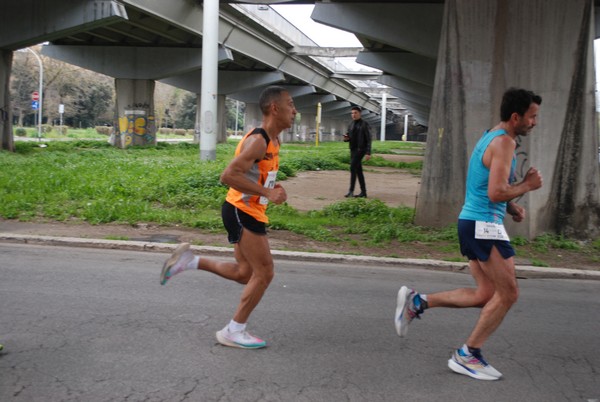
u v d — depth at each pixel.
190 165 20.02
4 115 24.41
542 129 10.04
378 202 12.67
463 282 7.46
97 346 4.78
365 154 14.62
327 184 18.44
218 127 49.66
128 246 8.55
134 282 6.73
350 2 23.45
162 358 4.59
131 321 5.40
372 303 6.31
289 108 4.59
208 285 6.70
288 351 4.84
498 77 10.25
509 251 4.31
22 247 8.41
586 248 9.61
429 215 10.80
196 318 5.54
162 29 32.62
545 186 10.07
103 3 23.83
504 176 4.12
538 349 5.13
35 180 14.24
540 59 10.05
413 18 23.06
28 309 5.65
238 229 4.62
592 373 4.64
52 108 69.50
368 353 4.87
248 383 4.20
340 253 8.55
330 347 4.97
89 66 36.72
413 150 56.00
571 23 9.99
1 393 3.92
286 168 20.67
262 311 5.86
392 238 9.82
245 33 37.91
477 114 10.38
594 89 10.19
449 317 5.92
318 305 6.14
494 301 4.38
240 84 48.75
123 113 36.50
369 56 35.72
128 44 36.47
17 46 24.89
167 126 102.69
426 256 8.61
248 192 4.39
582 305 6.61
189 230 9.89
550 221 10.15
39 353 4.61
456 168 10.57
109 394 3.95
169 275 4.74
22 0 24.36
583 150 10.10
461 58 10.42
